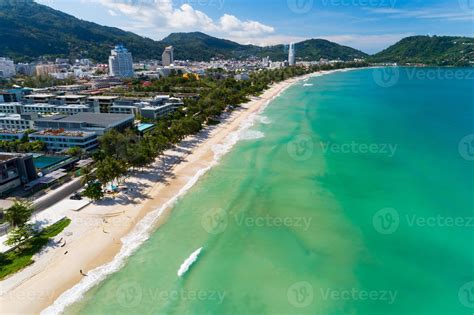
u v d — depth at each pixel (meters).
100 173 66.44
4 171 65.44
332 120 139.00
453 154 92.44
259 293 43.53
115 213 61.31
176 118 128.12
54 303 40.88
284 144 105.62
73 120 105.75
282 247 52.72
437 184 73.44
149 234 55.88
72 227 56.06
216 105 149.75
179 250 51.91
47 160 83.00
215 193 71.12
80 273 46.00
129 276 46.03
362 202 66.25
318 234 55.97
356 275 46.59
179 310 40.66
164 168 84.81
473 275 46.16
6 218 50.50
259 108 171.25
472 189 70.56
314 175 80.00
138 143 88.44
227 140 111.62
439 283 44.81
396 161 87.81
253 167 86.00
